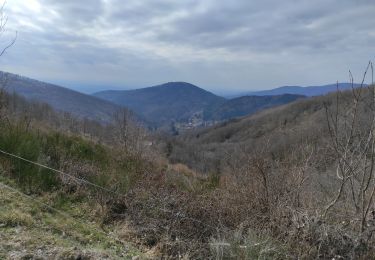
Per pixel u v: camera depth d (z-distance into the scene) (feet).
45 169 19.54
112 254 13.04
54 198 17.53
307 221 13.79
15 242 12.00
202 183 24.94
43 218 14.96
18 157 18.58
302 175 16.35
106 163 24.80
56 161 21.81
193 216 16.42
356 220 13.97
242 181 18.37
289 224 14.64
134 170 23.97
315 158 16.71
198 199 17.65
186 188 22.29
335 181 16.22
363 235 13.17
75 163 21.68
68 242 13.17
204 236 15.38
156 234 15.38
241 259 12.87
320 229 13.57
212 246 13.79
